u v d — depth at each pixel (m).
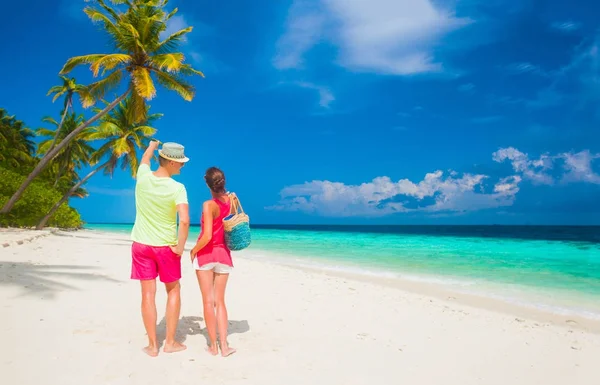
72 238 22.72
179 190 3.81
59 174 38.81
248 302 6.81
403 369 3.97
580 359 4.82
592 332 6.39
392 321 6.08
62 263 9.68
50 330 4.29
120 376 3.29
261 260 17.09
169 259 3.88
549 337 5.82
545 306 8.40
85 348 3.86
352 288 9.27
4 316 4.65
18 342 3.87
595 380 4.12
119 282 7.54
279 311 6.23
